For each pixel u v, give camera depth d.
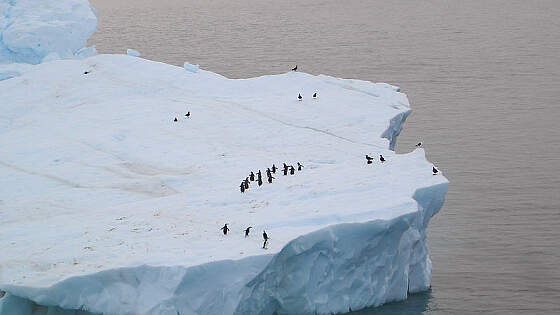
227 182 45.38
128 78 69.62
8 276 32.50
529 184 64.69
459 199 61.34
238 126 57.62
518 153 74.12
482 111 92.56
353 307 38.91
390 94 69.19
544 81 110.38
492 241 52.47
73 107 62.94
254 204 40.00
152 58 142.25
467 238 53.03
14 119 60.72
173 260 31.72
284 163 45.78
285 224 36.53
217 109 61.81
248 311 34.31
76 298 31.62
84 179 47.59
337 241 36.09
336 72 122.69
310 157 50.62
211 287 31.77
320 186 42.31
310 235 34.97
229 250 33.19
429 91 105.94
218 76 71.25
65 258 33.59
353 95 67.00
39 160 51.34
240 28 191.75
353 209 37.91
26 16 78.62
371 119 60.34
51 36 77.50
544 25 177.00
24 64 75.38
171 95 65.94
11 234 37.94
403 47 149.00
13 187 46.59
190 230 36.28
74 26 80.00
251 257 32.41
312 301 36.78
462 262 48.94
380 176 44.16
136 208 40.84
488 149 75.81
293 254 34.91
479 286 45.41
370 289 39.12
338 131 57.12
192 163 49.66
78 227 37.97
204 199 41.22
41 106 63.19
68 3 82.31
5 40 76.12
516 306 43.12
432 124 86.75
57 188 46.41
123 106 62.44
